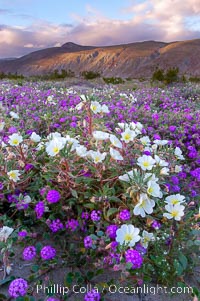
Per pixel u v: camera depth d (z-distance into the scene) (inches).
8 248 77.2
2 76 913.5
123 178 86.3
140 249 76.1
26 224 95.0
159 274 78.0
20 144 103.7
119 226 85.4
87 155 93.0
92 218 86.0
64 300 73.1
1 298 70.8
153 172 96.3
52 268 81.8
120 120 205.8
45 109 241.0
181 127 184.9
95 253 81.0
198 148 171.9
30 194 100.4
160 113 228.2
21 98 285.1
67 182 91.3
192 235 84.6
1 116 155.9
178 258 79.4
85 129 124.8
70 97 298.7
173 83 639.1
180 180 125.1
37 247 83.8
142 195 80.0
